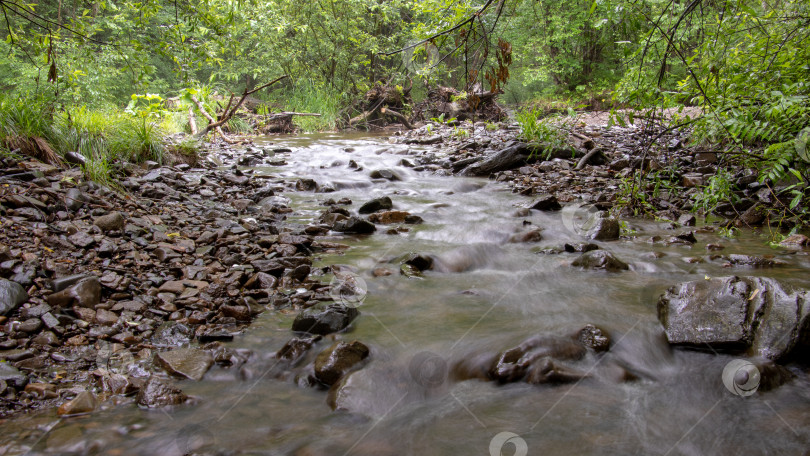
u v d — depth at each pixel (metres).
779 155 4.08
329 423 1.99
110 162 6.26
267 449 1.82
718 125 4.54
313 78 19.02
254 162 8.79
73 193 4.38
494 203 5.98
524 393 2.18
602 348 2.46
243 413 2.06
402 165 8.66
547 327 2.69
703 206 4.95
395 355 2.45
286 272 3.57
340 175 7.82
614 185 6.45
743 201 5.26
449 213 5.52
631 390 2.18
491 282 3.48
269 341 2.65
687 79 4.90
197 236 4.20
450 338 2.62
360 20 18.70
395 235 4.71
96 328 2.68
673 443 1.81
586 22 20.11
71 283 2.94
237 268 3.56
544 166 7.71
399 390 2.19
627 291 3.23
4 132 5.32
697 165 6.71
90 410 2.06
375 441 1.86
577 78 21.97
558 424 1.94
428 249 4.21
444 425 1.95
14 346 2.45
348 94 18.86
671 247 4.26
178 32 5.71
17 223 3.68
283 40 18.03
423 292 3.29
